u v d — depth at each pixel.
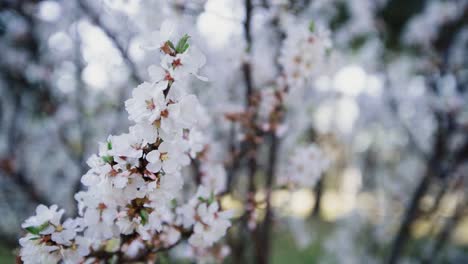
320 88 3.96
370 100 5.50
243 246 2.55
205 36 3.23
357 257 5.17
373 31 4.40
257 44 2.64
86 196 1.21
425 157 3.84
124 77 3.39
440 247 3.94
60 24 3.37
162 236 1.49
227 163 2.28
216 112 2.44
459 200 3.66
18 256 1.24
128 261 1.45
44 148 4.48
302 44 1.90
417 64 4.03
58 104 3.84
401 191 5.25
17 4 2.83
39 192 3.51
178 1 2.25
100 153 1.13
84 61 3.07
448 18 3.60
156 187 1.15
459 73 3.63
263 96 2.10
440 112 3.41
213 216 1.41
